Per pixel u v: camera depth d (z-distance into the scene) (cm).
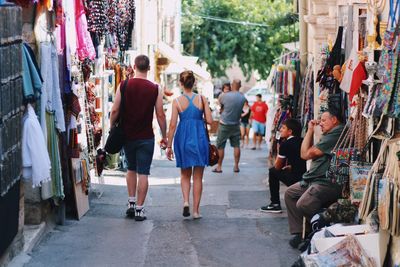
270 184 1183
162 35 3091
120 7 1595
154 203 1275
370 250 747
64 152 1041
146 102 1090
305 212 915
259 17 4575
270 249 945
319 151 916
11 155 752
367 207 771
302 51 1522
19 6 799
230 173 1783
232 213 1184
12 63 750
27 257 855
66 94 1049
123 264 863
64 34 1028
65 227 1038
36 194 955
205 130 1121
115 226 1060
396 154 698
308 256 729
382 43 802
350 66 966
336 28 1236
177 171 1817
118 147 1104
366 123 873
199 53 4619
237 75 5600
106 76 1568
